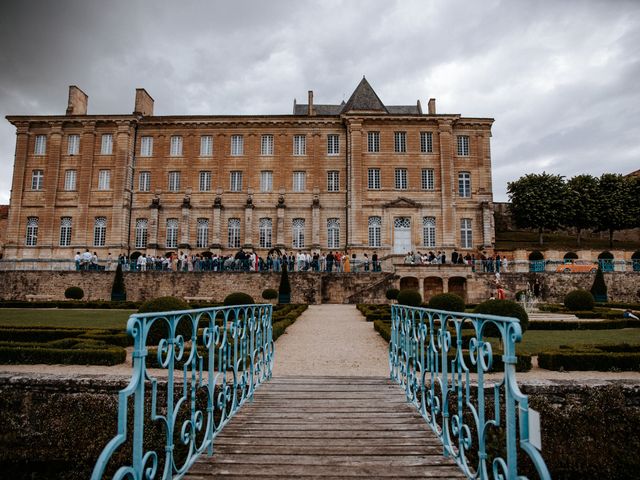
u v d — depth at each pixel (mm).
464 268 33781
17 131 44594
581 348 11312
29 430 8523
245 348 7512
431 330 6273
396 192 43750
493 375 9539
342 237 43906
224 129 45219
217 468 5098
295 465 5219
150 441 8234
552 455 7746
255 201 44375
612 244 52188
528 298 32750
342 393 8234
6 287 34375
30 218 44062
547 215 49875
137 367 3689
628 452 7727
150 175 44844
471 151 44562
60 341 11930
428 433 6273
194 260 36562
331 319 22156
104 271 34125
